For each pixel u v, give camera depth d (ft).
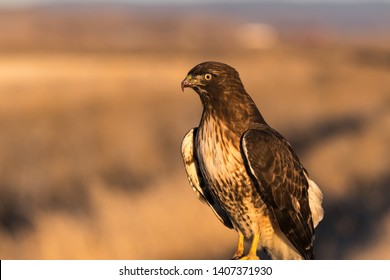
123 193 43.70
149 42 454.81
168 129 83.61
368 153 56.08
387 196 45.29
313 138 72.95
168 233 38.45
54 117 100.48
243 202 24.81
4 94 123.34
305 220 25.31
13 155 72.90
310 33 625.00
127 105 110.01
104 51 287.07
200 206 40.29
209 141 24.53
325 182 51.88
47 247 37.68
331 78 157.58
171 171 58.03
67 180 62.08
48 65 192.24
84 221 40.06
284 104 103.86
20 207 55.21
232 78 24.68
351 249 35.47
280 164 24.48
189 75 24.68
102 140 78.59
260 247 26.03
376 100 108.17
